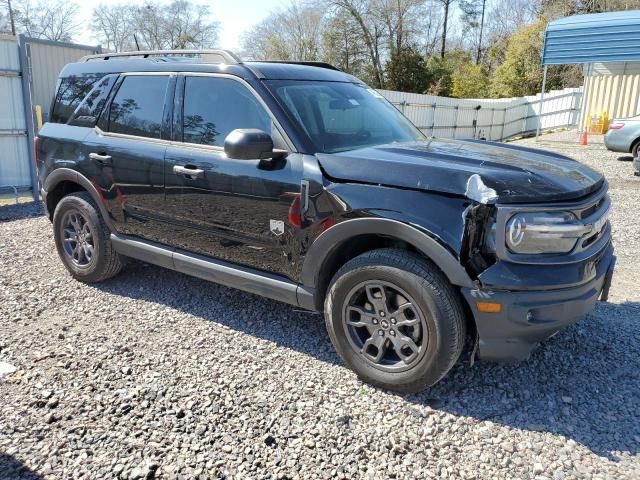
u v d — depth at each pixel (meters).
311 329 4.00
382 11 35.34
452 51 45.72
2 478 2.43
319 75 4.09
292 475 2.50
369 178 3.07
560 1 33.34
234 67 3.76
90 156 4.46
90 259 4.71
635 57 15.80
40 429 2.78
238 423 2.87
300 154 3.36
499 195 2.73
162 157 3.98
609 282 3.29
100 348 3.65
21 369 3.36
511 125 25.88
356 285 3.16
